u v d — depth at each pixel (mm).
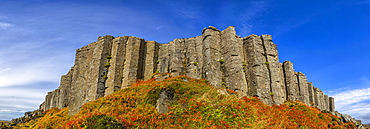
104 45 47562
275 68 45219
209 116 29156
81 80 49344
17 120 50000
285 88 48469
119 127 24906
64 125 27375
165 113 30141
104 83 45062
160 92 33375
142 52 49281
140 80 45625
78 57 52219
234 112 30469
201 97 34250
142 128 25969
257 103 36844
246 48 46656
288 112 36375
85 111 31469
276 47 50562
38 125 38250
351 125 35344
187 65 47781
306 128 30984
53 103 61781
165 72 48219
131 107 31531
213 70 43625
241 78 42062
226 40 46969
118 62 46094
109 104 31984
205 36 47469
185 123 27750
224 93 38000
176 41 49781
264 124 29062
